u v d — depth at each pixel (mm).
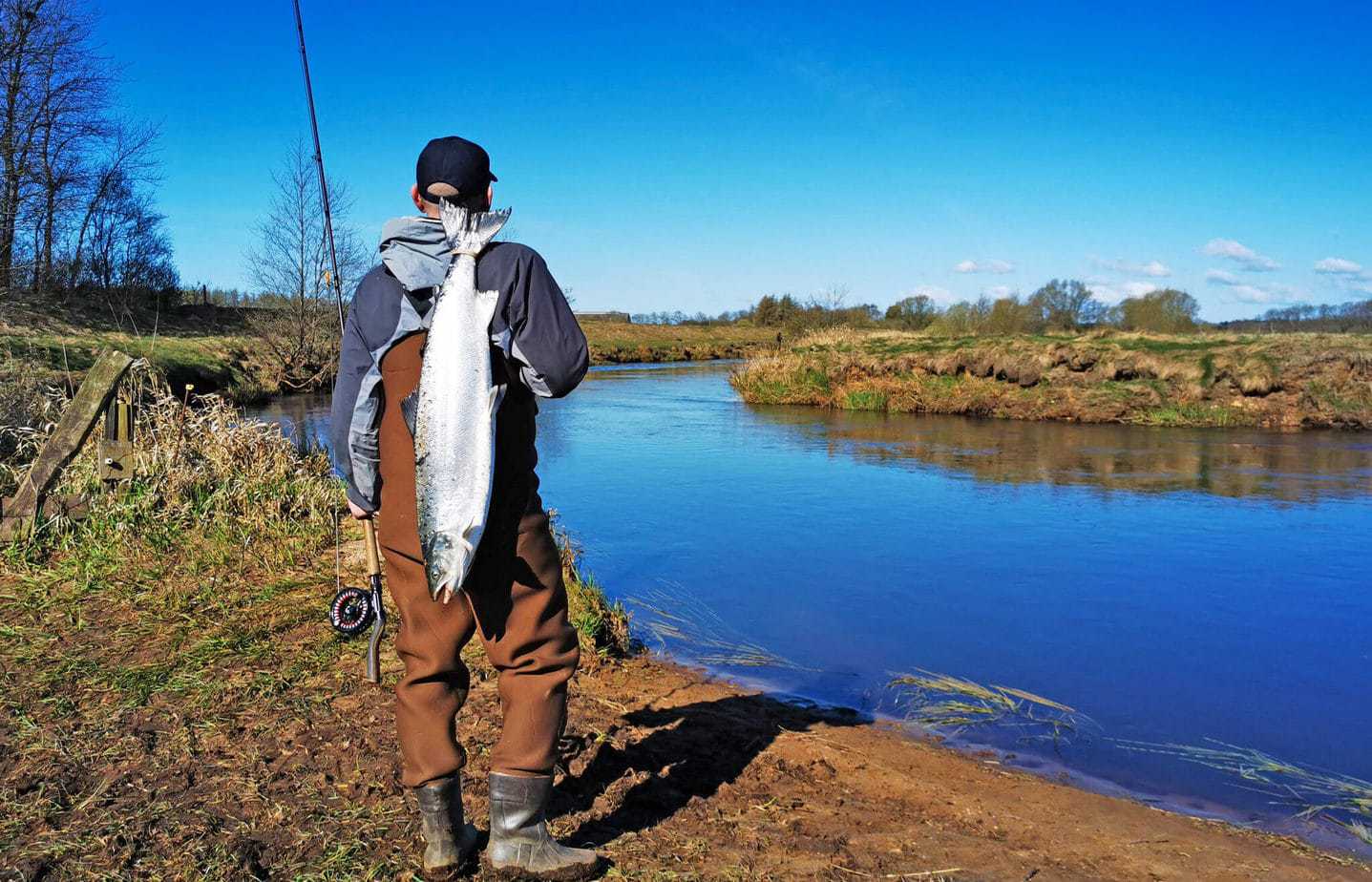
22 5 21562
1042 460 12242
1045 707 4348
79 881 2379
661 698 4254
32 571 5094
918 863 2779
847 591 6246
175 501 6082
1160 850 2990
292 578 5191
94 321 18234
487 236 2270
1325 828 3262
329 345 23078
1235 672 4801
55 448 5633
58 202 22484
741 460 12281
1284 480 10695
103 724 3352
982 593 6188
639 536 7848
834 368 21516
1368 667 4891
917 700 4426
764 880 2588
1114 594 6211
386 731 3381
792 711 4211
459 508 2168
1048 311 27047
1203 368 16859
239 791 2898
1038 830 3104
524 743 2408
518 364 2311
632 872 2555
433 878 2428
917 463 12062
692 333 53500
